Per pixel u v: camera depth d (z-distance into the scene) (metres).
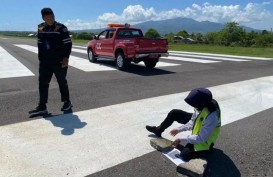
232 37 56.09
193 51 24.86
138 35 12.62
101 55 12.88
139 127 4.93
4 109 5.69
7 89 7.38
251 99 7.13
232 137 4.61
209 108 3.66
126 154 3.91
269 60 17.14
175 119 4.33
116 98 6.76
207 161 3.70
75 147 4.07
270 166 3.69
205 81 9.27
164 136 4.56
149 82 8.85
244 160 3.83
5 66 11.66
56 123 5.00
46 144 4.14
